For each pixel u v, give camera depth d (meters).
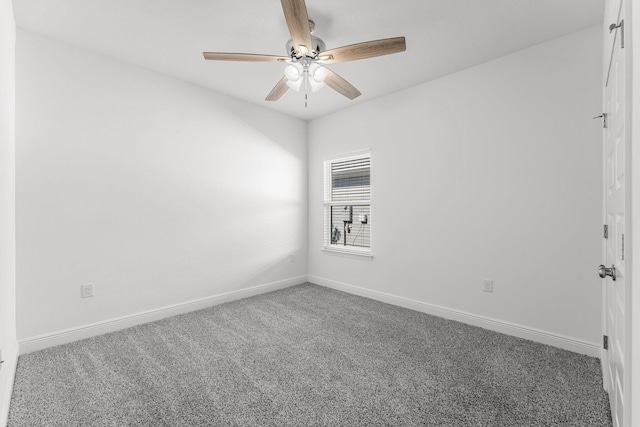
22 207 2.28
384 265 3.59
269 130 4.03
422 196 3.23
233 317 3.07
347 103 3.83
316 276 4.43
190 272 3.26
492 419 1.57
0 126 1.61
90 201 2.61
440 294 3.09
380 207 3.63
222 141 3.53
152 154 2.98
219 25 2.27
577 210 2.29
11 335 1.98
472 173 2.85
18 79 2.27
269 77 3.14
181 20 2.21
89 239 2.60
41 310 2.37
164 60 2.79
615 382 1.46
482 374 2.00
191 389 1.84
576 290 2.29
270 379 1.95
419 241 3.26
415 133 3.29
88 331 2.58
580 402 1.70
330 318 3.04
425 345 2.43
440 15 2.14
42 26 2.27
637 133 0.87
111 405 1.69
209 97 3.41
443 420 1.57
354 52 2.03
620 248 1.28
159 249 3.03
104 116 2.68
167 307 3.08
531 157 2.50
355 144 3.90
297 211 4.38
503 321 2.66
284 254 4.21
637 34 0.87
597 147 2.20
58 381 1.92
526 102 2.53
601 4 1.98
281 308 3.35
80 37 2.42
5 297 1.73
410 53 2.63
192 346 2.42
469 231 2.88
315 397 1.76
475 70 2.83
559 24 2.21
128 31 2.34
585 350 2.25
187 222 3.23
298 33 1.83
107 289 2.70
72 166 2.51
